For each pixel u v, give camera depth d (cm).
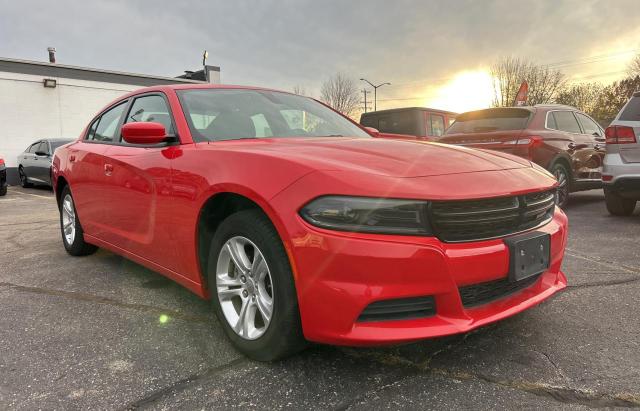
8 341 258
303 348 217
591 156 716
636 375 212
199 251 256
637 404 189
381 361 227
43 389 208
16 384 213
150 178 286
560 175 663
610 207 625
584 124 749
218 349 244
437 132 1005
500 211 210
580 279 347
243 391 204
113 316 291
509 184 220
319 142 269
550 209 255
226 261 242
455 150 264
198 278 258
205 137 283
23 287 351
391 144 266
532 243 220
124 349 246
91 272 389
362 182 194
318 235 189
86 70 1753
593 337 250
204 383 211
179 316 290
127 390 207
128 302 316
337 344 194
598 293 316
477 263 199
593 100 5253
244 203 236
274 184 207
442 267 191
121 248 342
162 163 278
